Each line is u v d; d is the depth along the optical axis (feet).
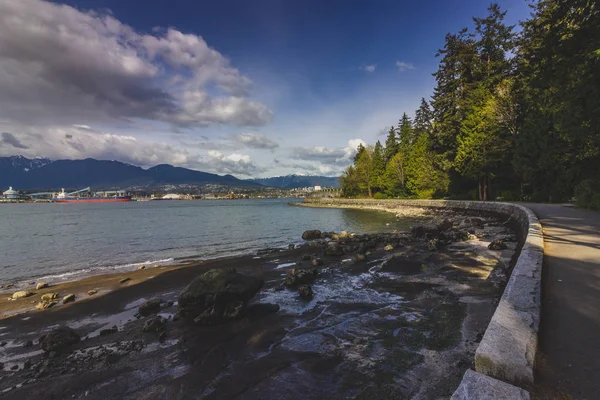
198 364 17.71
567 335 10.52
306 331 20.90
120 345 20.97
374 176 234.79
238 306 24.16
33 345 21.93
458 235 53.93
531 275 15.34
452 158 145.28
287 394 14.03
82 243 75.56
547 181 91.76
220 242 73.82
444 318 20.33
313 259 44.21
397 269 35.70
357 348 17.67
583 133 53.01
